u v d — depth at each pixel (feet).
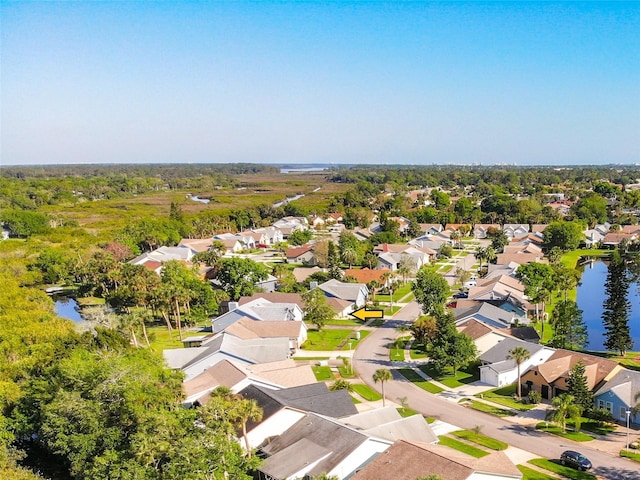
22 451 170.09
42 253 455.63
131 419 159.84
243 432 162.71
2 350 230.27
